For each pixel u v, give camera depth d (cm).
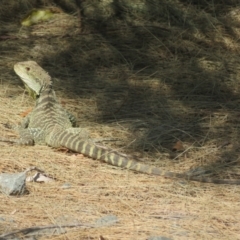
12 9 1845
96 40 1691
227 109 1411
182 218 985
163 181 1102
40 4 1866
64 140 1191
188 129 1310
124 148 1230
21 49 1645
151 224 962
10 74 1516
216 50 1673
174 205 1024
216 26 1762
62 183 1073
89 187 1063
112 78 1535
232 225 976
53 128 1223
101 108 1387
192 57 1633
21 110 1357
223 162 1195
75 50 1645
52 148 1211
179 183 1098
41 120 1248
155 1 1823
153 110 1387
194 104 1427
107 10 1817
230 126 1330
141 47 1672
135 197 1041
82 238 912
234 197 1065
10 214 968
